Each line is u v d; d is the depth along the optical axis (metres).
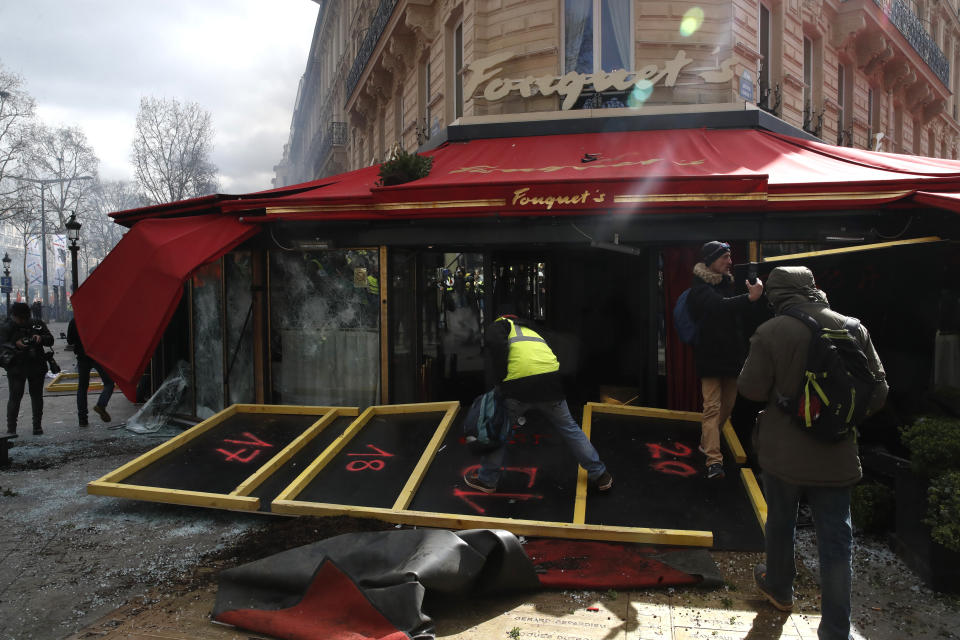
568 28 8.31
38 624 2.96
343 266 6.75
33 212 43.94
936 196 4.78
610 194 5.47
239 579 3.03
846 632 2.50
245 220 6.37
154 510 4.54
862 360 2.52
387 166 6.47
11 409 7.00
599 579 3.22
